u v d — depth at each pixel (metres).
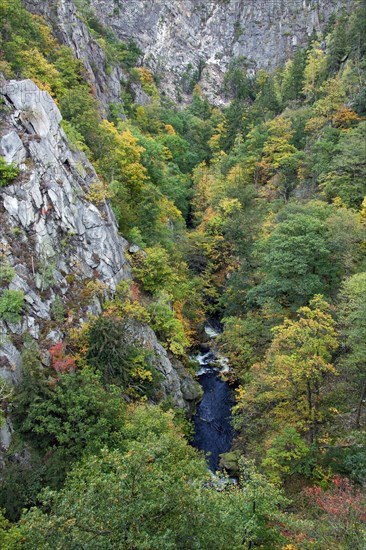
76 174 35.28
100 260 34.38
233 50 147.62
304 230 38.25
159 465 15.83
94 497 12.67
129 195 48.00
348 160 48.66
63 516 12.33
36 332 27.09
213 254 57.94
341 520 16.36
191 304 49.16
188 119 110.25
